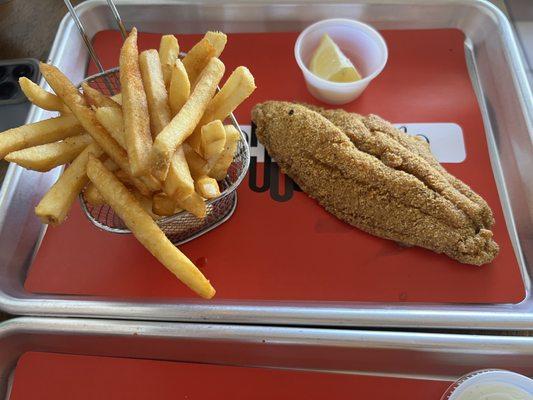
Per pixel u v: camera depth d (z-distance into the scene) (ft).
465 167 0.97
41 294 0.86
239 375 0.79
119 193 0.69
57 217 0.71
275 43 1.14
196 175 0.75
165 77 0.79
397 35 1.15
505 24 1.07
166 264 0.70
